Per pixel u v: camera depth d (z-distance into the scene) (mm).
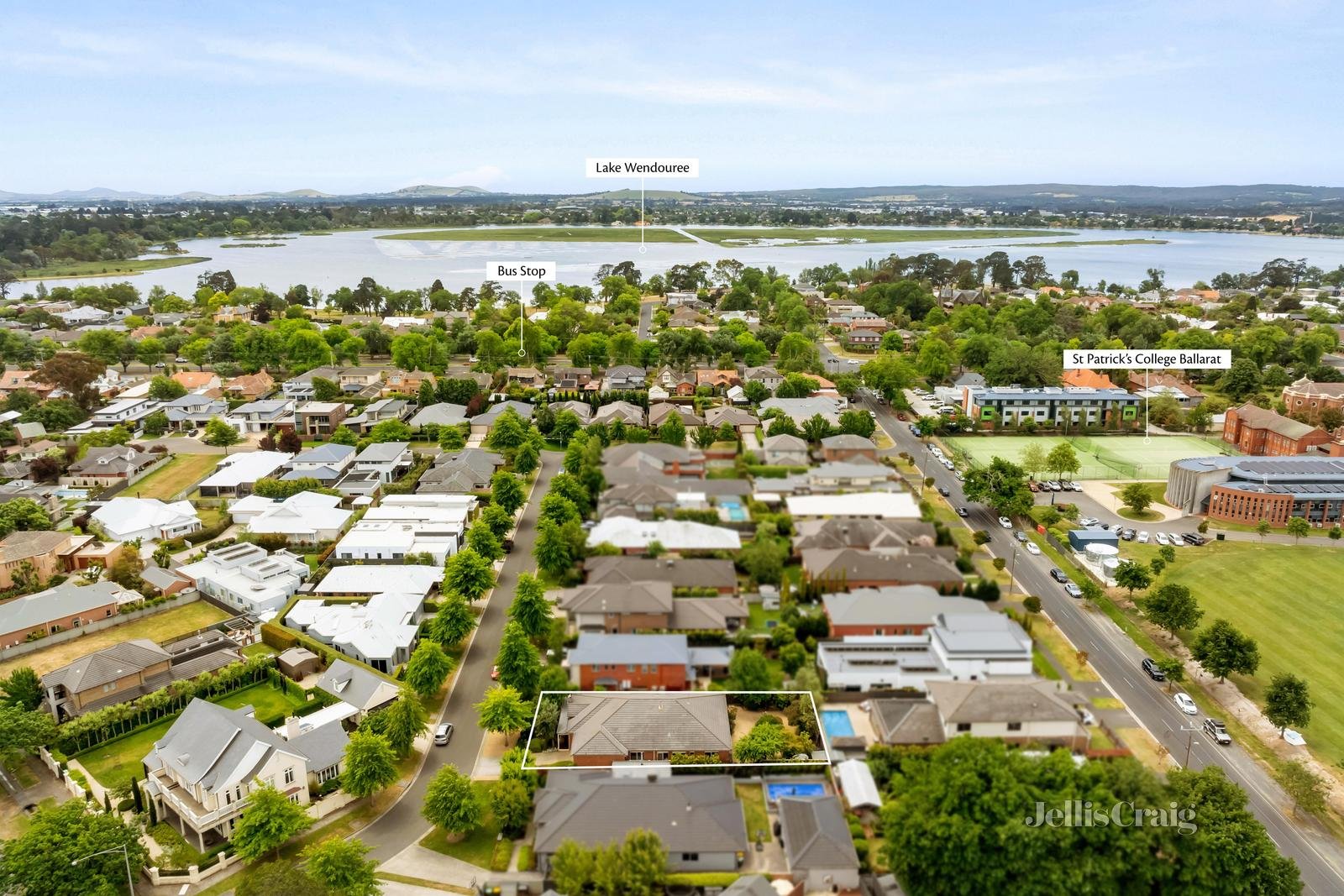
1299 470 143500
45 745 78250
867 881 63531
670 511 127250
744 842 64562
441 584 110875
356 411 193750
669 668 86750
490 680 91125
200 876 64625
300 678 92062
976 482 138000
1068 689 89500
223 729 71750
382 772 71625
